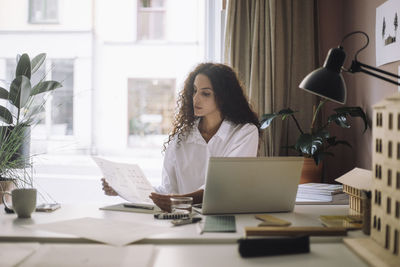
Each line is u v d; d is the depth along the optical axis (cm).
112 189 174
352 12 270
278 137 277
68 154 415
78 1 420
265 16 280
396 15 202
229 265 88
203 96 196
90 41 425
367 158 245
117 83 442
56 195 371
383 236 96
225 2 300
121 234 108
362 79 253
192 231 113
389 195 93
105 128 438
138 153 450
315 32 290
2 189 210
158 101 452
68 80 424
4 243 103
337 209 151
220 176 133
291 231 107
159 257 93
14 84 230
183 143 204
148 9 441
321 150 264
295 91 283
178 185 204
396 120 90
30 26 401
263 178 136
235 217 134
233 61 280
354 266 88
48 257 91
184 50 443
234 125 200
